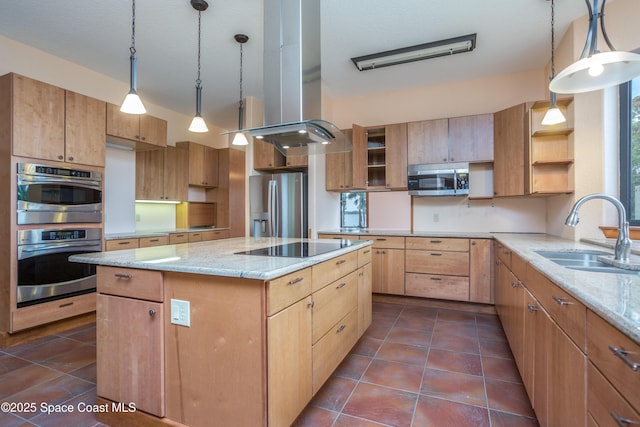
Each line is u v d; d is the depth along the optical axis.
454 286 3.52
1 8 2.51
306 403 1.65
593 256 2.05
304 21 2.15
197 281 1.47
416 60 3.36
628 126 2.49
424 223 4.18
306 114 2.18
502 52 3.24
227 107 4.81
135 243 3.71
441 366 2.27
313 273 1.75
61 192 2.93
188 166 5.01
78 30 2.83
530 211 3.72
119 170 3.99
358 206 4.66
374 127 4.05
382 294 3.91
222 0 2.43
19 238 2.64
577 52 2.65
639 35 2.28
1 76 2.64
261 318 1.34
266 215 4.22
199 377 1.47
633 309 0.88
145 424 1.58
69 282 2.97
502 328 2.96
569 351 1.17
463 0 2.45
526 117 3.09
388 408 1.79
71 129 3.01
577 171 2.73
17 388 2.00
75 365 2.30
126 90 3.98
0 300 2.63
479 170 3.82
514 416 1.72
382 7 2.52
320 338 1.82
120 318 1.64
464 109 3.95
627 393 0.80
